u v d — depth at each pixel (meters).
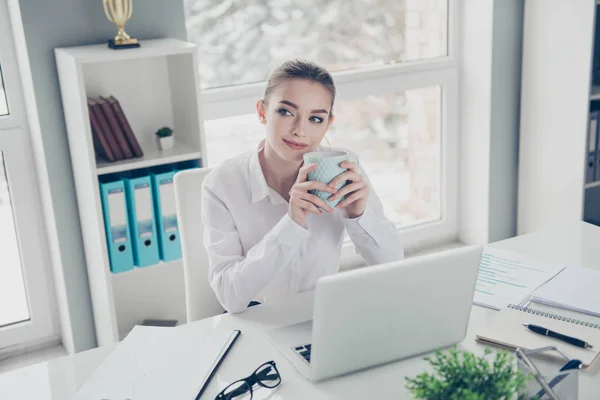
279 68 1.61
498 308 1.55
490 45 3.29
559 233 2.01
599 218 3.31
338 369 1.29
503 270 1.74
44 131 2.55
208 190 1.76
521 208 3.58
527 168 3.48
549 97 3.27
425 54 3.48
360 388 1.27
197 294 1.89
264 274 1.57
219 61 2.98
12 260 2.82
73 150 2.53
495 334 1.40
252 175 1.75
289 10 3.08
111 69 2.58
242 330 1.50
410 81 3.42
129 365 1.36
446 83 3.50
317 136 1.63
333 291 1.19
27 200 2.74
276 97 1.60
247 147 3.14
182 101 2.60
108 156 2.44
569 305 1.54
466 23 3.40
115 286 2.77
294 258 1.76
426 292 1.29
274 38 3.08
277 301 1.64
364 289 1.21
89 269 2.70
